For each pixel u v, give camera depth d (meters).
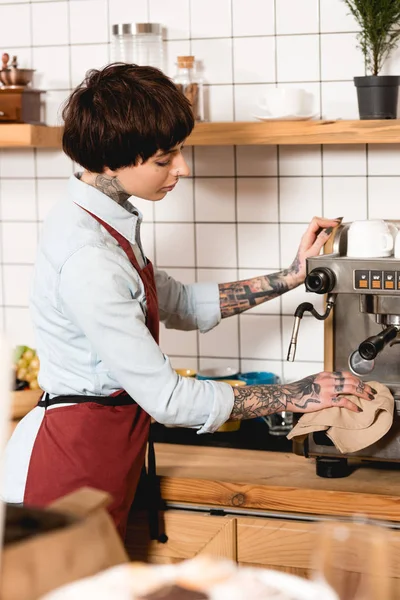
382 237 1.69
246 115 2.29
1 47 2.45
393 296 1.66
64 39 2.39
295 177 2.27
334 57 2.20
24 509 0.71
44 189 2.47
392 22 2.06
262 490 1.76
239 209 2.33
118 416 1.68
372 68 2.17
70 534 0.68
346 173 2.23
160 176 1.66
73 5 2.37
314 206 2.27
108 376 1.67
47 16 2.40
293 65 2.23
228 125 2.09
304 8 2.20
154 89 1.58
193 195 2.36
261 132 2.07
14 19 2.42
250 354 2.38
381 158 2.21
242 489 1.77
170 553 1.84
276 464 1.91
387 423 1.66
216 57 2.28
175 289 2.02
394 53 2.14
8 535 0.68
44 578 0.66
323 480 1.79
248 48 2.26
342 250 1.80
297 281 2.00
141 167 1.64
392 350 1.76
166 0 2.30
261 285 2.02
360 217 2.24
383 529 0.75
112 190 1.69
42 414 1.71
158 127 1.57
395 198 2.21
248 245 2.34
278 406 1.67
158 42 2.20
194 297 2.03
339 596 0.74
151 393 1.59
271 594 0.71
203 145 2.32
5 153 2.49
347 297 1.79
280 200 2.29
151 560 1.85
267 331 2.35
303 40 2.22
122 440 1.68
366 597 0.74
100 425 1.66
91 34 2.37
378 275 1.63
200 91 2.19
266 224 2.31
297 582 0.73
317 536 0.78
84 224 1.65
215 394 1.63
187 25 2.29
